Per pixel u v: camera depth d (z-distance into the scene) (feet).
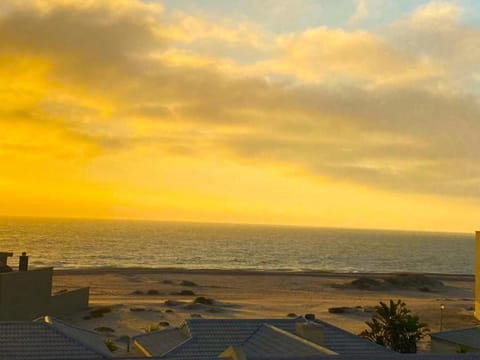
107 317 193.26
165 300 247.70
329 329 84.84
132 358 64.54
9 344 66.33
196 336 79.92
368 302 265.75
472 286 373.40
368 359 59.11
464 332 117.91
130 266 511.40
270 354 70.28
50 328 71.05
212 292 286.66
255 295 279.69
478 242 207.92
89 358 64.54
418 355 61.05
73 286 288.51
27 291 156.97
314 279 363.76
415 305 252.21
